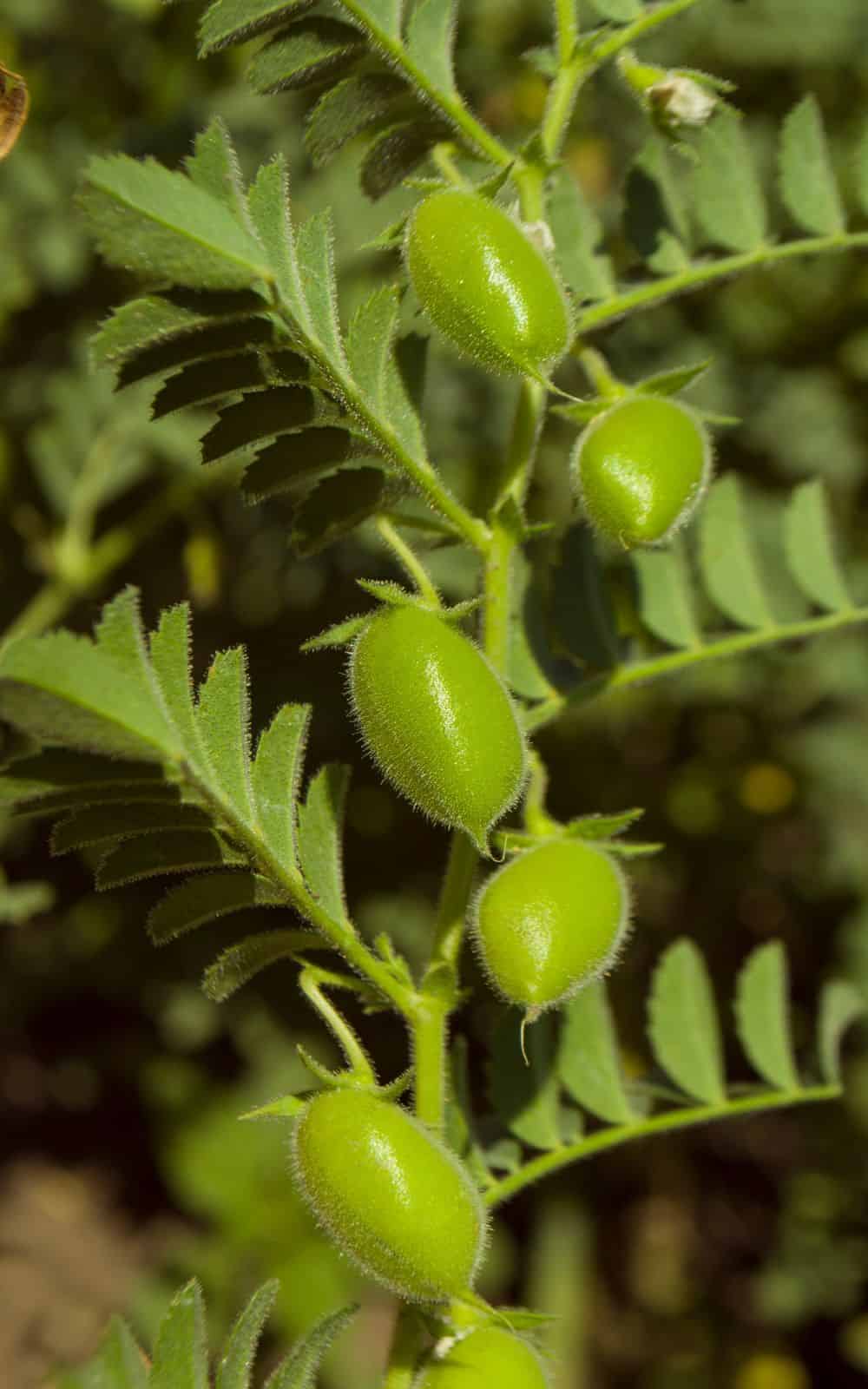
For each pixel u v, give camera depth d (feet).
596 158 2.60
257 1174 3.29
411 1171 1.43
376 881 2.98
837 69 2.66
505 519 1.51
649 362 2.68
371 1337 3.55
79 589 2.26
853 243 1.63
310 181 2.22
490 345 1.48
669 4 1.55
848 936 3.14
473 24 2.51
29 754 1.40
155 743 1.39
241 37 1.51
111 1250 3.87
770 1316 3.67
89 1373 1.57
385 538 1.51
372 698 1.46
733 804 3.22
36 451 2.23
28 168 2.33
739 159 1.64
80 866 2.90
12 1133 4.25
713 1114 1.63
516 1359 1.47
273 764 1.46
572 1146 1.60
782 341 2.87
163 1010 3.25
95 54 2.44
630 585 1.64
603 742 3.08
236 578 2.62
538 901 1.48
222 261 1.42
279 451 1.49
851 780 3.05
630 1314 3.88
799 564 1.67
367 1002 1.50
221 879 1.46
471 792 1.45
